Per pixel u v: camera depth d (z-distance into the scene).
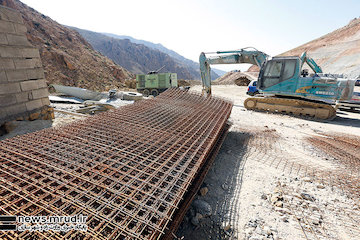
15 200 1.93
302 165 4.69
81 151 2.94
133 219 1.87
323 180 4.05
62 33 43.66
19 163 2.56
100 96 12.86
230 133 6.84
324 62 40.09
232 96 18.39
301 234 2.72
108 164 2.71
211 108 5.97
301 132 7.40
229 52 10.42
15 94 5.19
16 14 5.10
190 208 3.13
